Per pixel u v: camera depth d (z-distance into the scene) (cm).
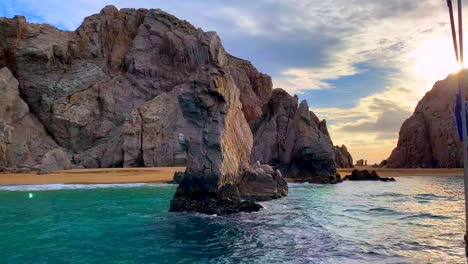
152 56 10794
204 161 3159
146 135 8850
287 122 8469
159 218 2600
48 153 7862
